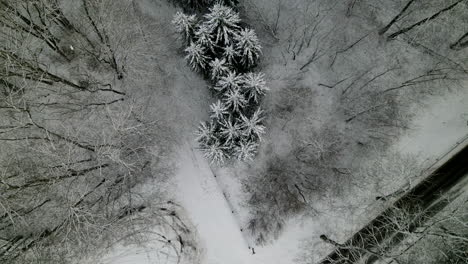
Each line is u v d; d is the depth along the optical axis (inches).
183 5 796.0
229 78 641.0
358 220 828.0
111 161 794.2
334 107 853.2
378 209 829.8
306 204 816.3
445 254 767.7
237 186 817.5
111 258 795.4
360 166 836.0
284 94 842.8
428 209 837.2
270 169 821.2
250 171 817.5
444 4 847.1
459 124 852.6
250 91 685.9
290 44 848.3
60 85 792.3
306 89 849.5
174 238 813.2
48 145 745.6
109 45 737.0
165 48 827.4
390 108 852.6
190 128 822.5
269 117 832.3
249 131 673.6
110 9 792.9
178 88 827.4
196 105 822.5
